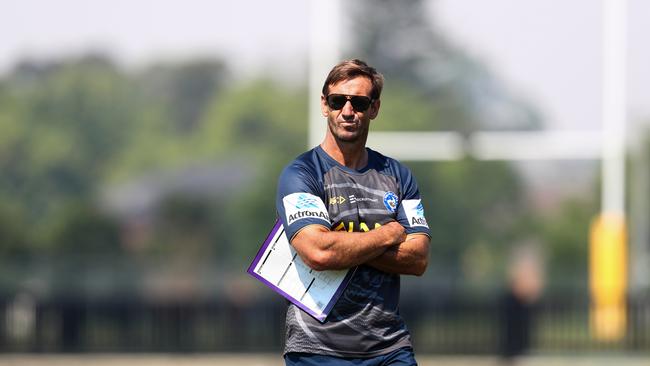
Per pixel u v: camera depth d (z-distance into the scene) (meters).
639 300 70.31
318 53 75.81
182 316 71.69
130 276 107.50
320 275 20.25
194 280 110.31
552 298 70.06
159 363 67.75
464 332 69.88
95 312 71.88
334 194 20.31
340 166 20.52
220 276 111.62
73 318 71.75
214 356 71.00
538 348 69.69
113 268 107.81
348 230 20.20
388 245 19.91
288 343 20.44
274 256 20.45
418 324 70.12
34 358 70.19
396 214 20.61
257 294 79.00
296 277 20.34
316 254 19.69
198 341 71.38
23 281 101.81
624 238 78.19
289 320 20.47
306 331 20.19
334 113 20.33
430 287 87.62
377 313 20.19
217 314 71.50
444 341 69.94
